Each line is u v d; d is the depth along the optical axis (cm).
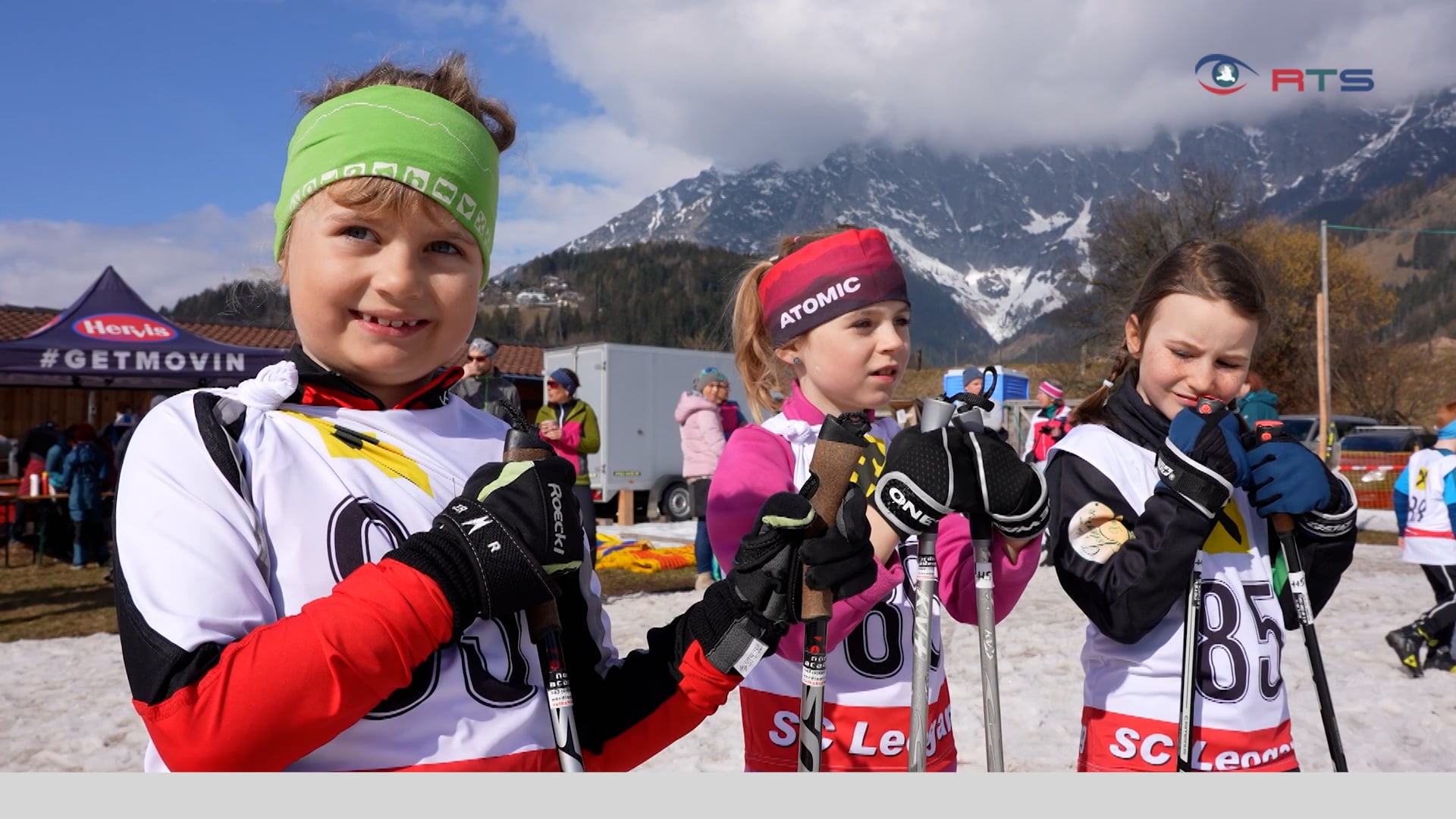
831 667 195
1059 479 217
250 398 120
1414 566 1038
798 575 137
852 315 204
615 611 764
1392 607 772
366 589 101
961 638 650
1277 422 224
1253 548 216
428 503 123
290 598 111
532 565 107
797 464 207
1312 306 4166
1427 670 554
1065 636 647
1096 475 211
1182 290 212
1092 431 221
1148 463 215
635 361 1600
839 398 210
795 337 212
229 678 96
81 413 2031
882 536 161
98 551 1234
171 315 2491
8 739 439
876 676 195
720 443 879
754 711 206
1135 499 209
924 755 152
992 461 156
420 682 111
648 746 138
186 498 107
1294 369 4122
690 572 1016
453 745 111
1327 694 209
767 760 202
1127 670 207
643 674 139
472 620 107
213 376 1212
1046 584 907
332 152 121
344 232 122
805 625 149
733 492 199
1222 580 209
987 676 162
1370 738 427
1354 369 4250
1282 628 218
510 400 140
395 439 127
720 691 136
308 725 98
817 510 142
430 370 132
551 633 122
